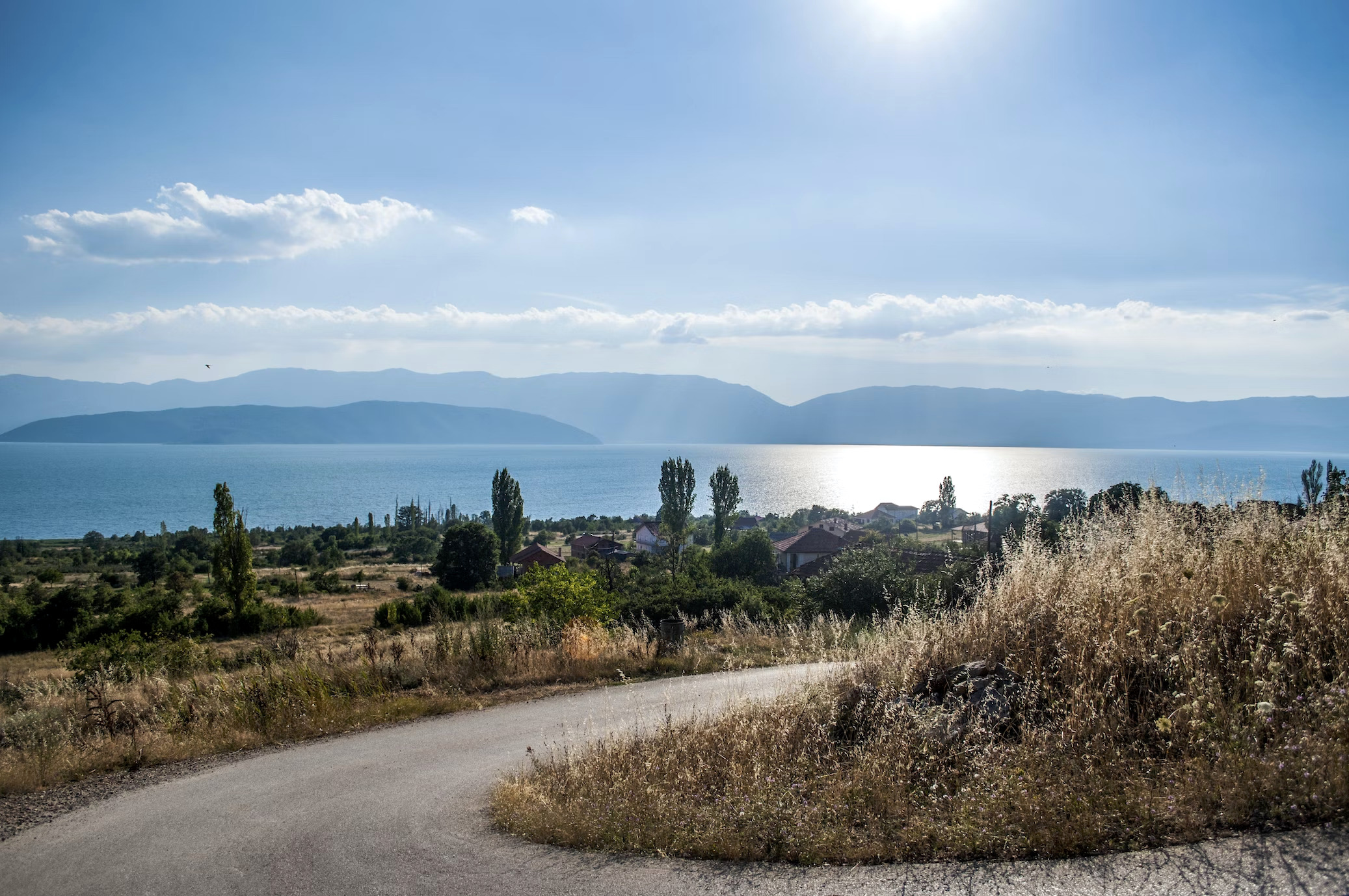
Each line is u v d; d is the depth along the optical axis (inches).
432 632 887.7
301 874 214.7
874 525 5295.3
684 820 225.0
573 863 208.8
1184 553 279.9
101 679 561.3
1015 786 196.1
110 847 248.5
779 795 226.2
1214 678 207.5
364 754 374.3
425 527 6540.4
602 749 302.8
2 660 1588.3
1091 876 156.4
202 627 1808.6
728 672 523.8
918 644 297.7
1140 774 191.9
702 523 6392.7
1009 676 258.1
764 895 172.4
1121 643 240.1
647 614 932.6
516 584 853.8
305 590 2861.7
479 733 405.7
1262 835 157.8
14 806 305.6
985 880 163.3
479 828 250.1
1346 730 178.5
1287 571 246.2
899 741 235.8
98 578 3580.2
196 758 384.8
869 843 189.9
